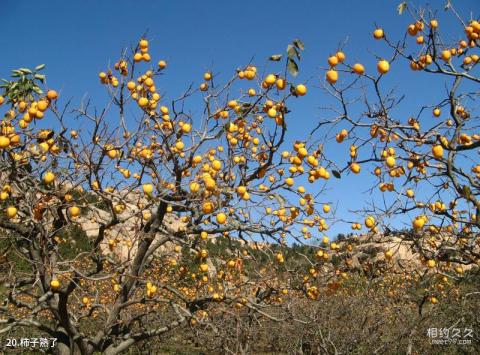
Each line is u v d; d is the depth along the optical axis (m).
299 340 8.31
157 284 5.59
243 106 4.09
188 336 10.17
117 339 5.90
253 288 6.95
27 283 5.55
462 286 6.69
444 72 3.44
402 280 8.62
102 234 5.41
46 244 4.97
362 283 8.80
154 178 5.54
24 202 4.99
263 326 8.03
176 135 4.97
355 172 4.08
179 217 5.87
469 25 3.74
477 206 3.15
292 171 4.46
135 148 5.31
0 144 3.86
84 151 4.38
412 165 3.93
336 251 5.32
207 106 4.66
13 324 5.17
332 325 8.38
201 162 5.00
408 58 3.49
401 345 8.09
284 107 3.84
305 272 6.11
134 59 4.54
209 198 4.27
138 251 5.47
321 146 4.23
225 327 6.90
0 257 4.98
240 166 4.80
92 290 7.48
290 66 3.42
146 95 4.77
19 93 4.63
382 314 8.48
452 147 3.27
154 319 7.59
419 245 4.05
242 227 5.20
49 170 4.82
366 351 8.15
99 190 4.65
